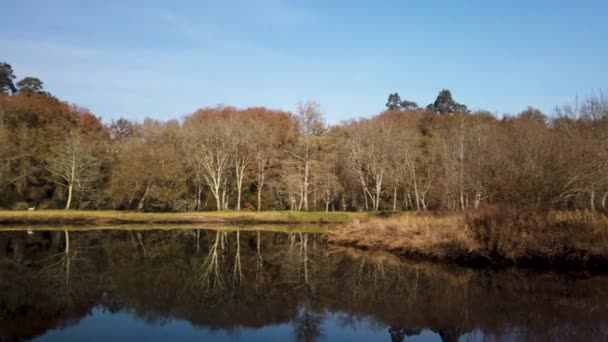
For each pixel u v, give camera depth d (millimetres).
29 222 49125
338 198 73125
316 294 17922
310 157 66000
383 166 62906
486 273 20594
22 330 13336
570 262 20234
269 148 67375
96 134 72438
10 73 91438
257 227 51281
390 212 56781
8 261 25219
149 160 59844
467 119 69375
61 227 46375
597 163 27938
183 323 14219
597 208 27750
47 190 64000
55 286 19125
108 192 61188
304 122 66438
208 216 55469
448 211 32844
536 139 30078
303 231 46438
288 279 20906
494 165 30250
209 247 32719
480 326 13148
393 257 26766
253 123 67625
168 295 17828
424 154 68312
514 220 23078
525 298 15891
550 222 22078
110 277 21141
